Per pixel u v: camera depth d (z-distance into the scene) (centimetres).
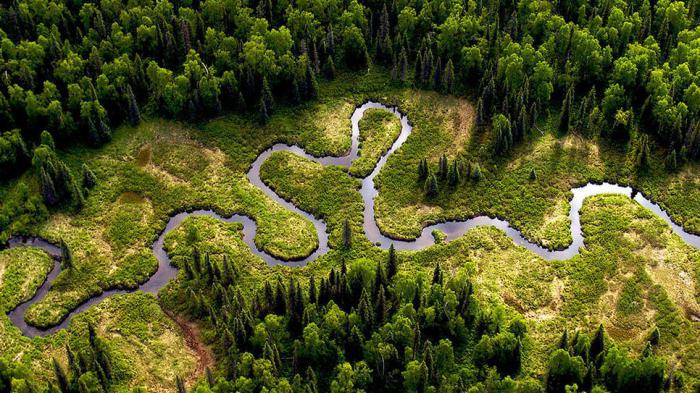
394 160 12694
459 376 9069
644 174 12181
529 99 13225
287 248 11288
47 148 11931
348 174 12581
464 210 11819
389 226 11625
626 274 10694
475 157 12612
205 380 9194
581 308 10256
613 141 12731
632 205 11712
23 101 12519
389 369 9150
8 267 10969
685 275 10600
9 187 12062
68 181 11819
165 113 13488
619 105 12862
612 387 9056
